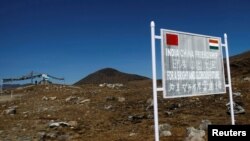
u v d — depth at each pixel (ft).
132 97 110.63
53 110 93.71
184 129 51.11
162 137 46.37
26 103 125.39
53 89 188.44
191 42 37.04
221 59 41.19
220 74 40.83
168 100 92.12
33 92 186.80
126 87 174.70
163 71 33.68
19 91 211.20
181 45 35.76
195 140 40.96
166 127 51.90
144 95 112.88
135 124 61.62
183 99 91.66
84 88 183.32
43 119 76.23
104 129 58.80
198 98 90.94
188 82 36.22
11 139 54.29
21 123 71.56
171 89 34.27
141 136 48.65
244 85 110.83
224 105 77.97
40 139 52.54
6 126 68.80
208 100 86.48
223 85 41.11
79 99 118.11
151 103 88.28
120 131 55.31
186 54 36.22
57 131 58.59
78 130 59.31
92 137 51.39
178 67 35.19
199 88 37.60
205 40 39.01
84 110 89.10
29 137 55.06
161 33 33.76
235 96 87.66
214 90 39.68
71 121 67.77
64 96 136.77
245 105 76.07
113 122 66.54
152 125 57.62
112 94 125.70
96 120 70.38
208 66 39.11
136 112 78.89
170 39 34.55
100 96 122.72
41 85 223.51
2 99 162.20
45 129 61.87
